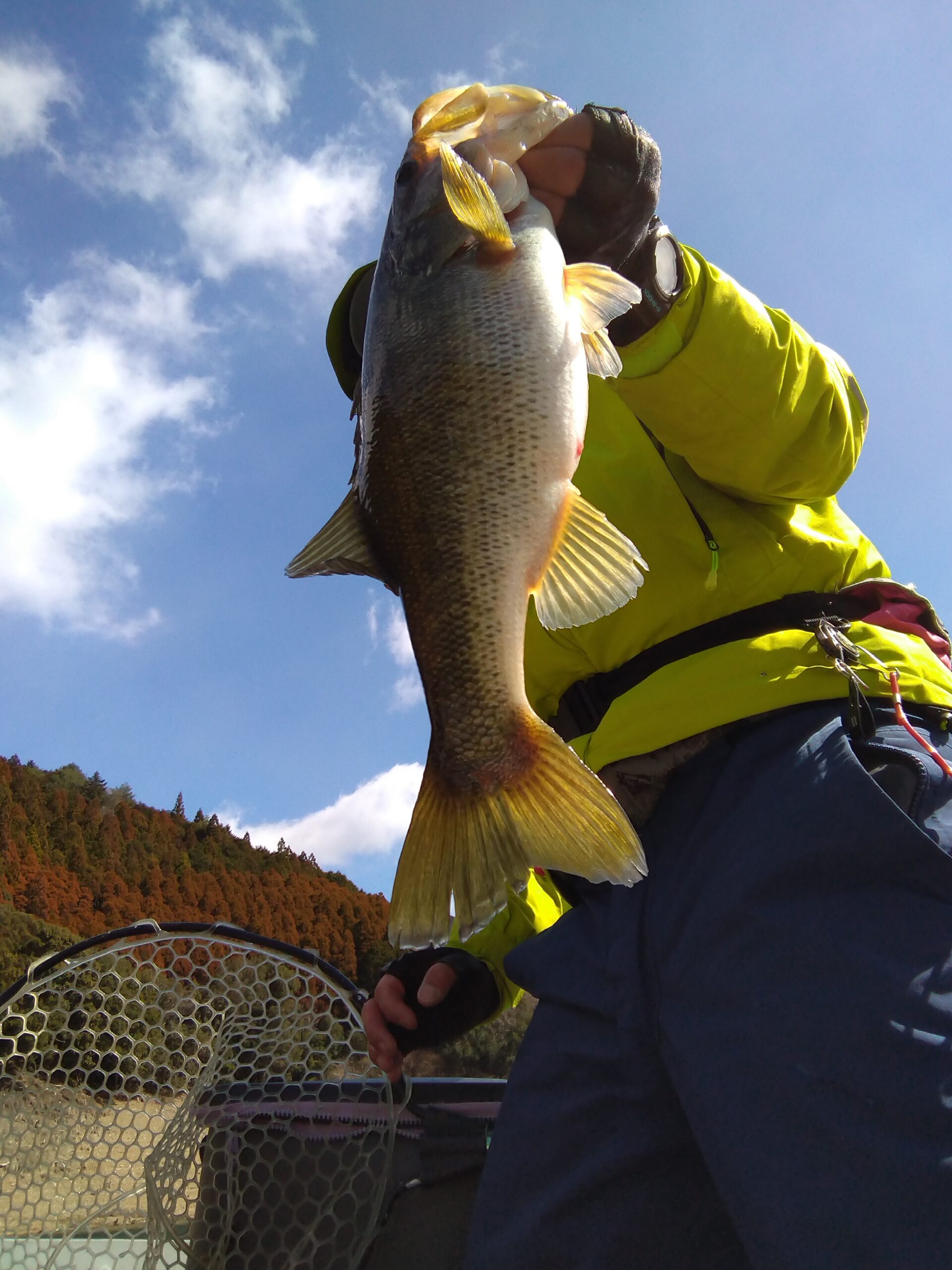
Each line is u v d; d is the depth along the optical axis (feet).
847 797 1.84
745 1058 1.74
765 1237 1.60
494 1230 2.03
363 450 2.19
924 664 2.10
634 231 2.09
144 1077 2.72
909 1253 1.48
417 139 2.20
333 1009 2.79
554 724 2.55
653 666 2.27
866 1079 1.62
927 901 1.73
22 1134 2.55
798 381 2.18
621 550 1.99
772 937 1.81
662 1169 1.92
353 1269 2.27
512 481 2.04
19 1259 2.46
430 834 1.99
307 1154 2.45
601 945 2.14
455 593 2.05
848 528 2.48
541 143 2.12
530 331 2.04
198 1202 2.42
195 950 2.83
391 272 2.19
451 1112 2.54
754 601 2.25
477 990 2.68
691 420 2.16
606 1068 2.01
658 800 2.13
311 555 2.23
